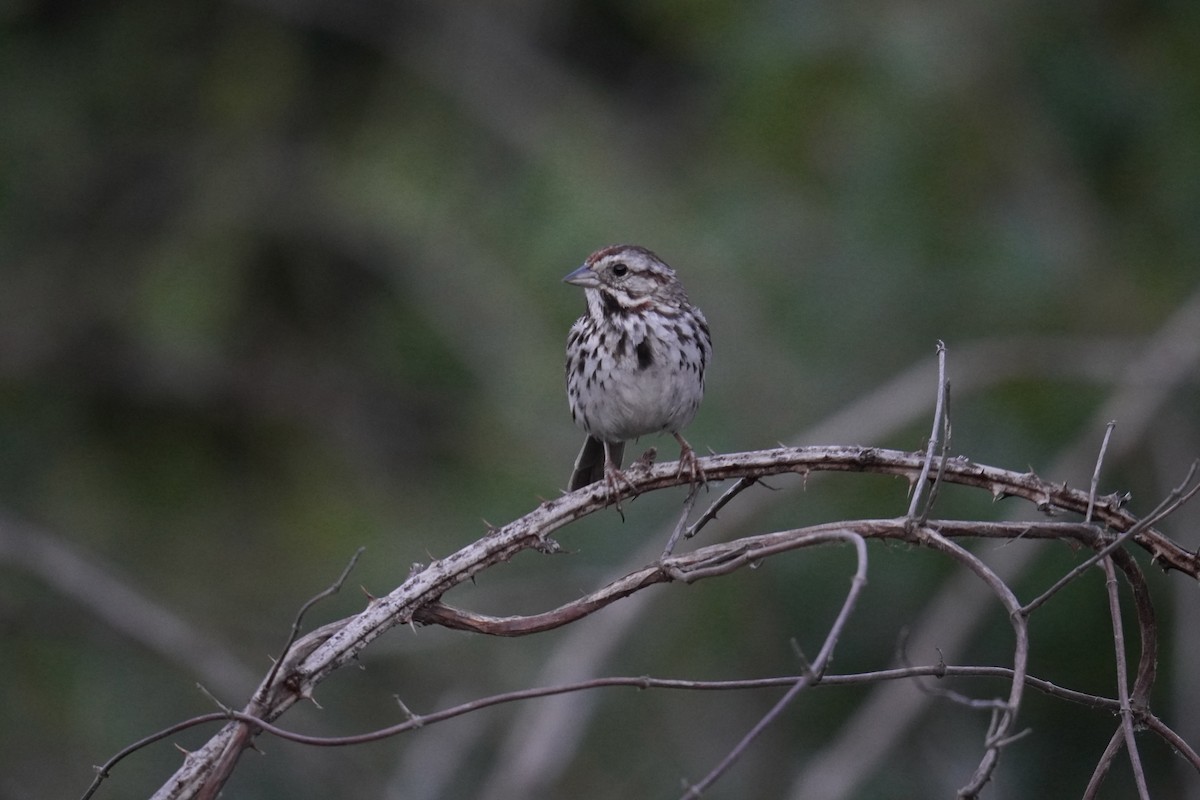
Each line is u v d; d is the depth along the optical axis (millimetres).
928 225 13953
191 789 5828
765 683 5645
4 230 17750
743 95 15109
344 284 18297
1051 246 13852
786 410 13680
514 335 16125
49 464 17141
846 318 13898
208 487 17547
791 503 12945
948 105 14234
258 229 18094
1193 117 14344
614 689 13281
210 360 17766
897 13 14719
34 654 14500
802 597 12898
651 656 13273
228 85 18641
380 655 13555
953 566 12438
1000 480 6215
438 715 5723
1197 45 14578
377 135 18344
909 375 12984
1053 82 14539
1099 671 12406
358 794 13000
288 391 17906
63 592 13906
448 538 14836
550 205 16250
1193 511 12969
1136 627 12375
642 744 13195
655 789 13000
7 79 17781
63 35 18375
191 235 17984
